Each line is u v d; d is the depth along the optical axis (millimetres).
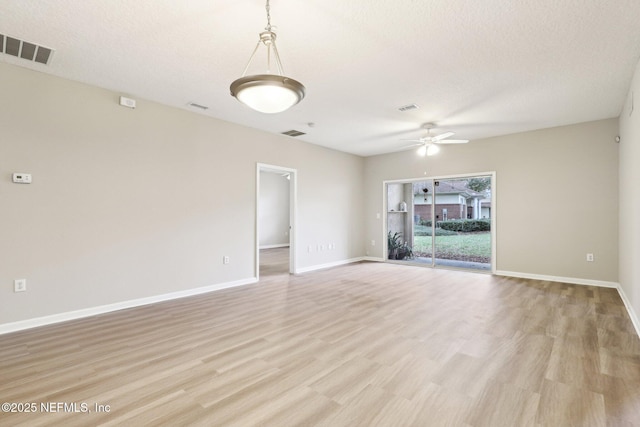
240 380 2172
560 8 2311
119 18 2439
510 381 2145
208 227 4738
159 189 4211
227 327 3199
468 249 6508
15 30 2588
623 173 4312
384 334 2998
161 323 3322
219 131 4895
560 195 5309
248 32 2641
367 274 6027
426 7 2309
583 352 2580
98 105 3701
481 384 2109
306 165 6441
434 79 3525
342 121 5027
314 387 2080
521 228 5688
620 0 2205
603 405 1868
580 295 4395
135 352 2615
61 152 3432
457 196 6641
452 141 4938
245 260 5227
